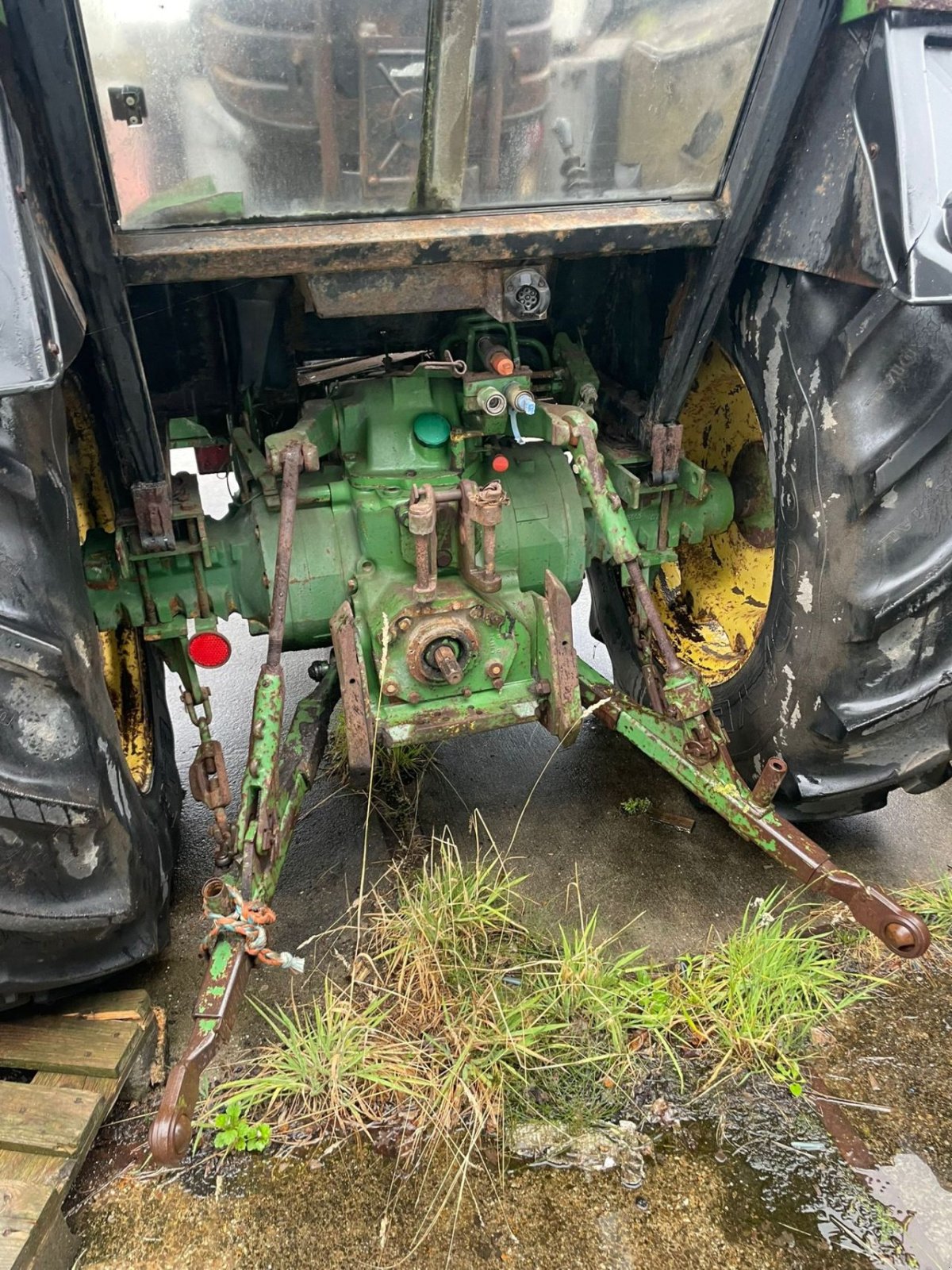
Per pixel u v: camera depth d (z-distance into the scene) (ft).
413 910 6.86
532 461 7.88
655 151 5.76
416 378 7.27
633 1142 5.69
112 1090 5.77
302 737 6.97
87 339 5.50
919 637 6.03
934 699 6.10
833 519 6.15
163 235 5.27
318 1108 5.90
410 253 5.61
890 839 8.29
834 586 6.23
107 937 5.86
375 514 7.02
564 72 5.30
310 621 7.30
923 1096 5.98
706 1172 5.51
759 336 6.64
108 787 5.38
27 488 4.72
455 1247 5.12
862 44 5.35
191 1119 5.07
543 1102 5.96
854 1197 5.37
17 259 4.11
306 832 8.53
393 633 6.58
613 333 8.32
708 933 7.27
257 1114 5.93
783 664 6.94
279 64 4.82
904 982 6.79
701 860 8.09
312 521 7.25
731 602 8.65
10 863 4.96
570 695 6.77
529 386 7.10
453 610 6.66
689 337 6.88
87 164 4.73
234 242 5.32
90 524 7.43
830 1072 6.16
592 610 10.53
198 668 11.59
